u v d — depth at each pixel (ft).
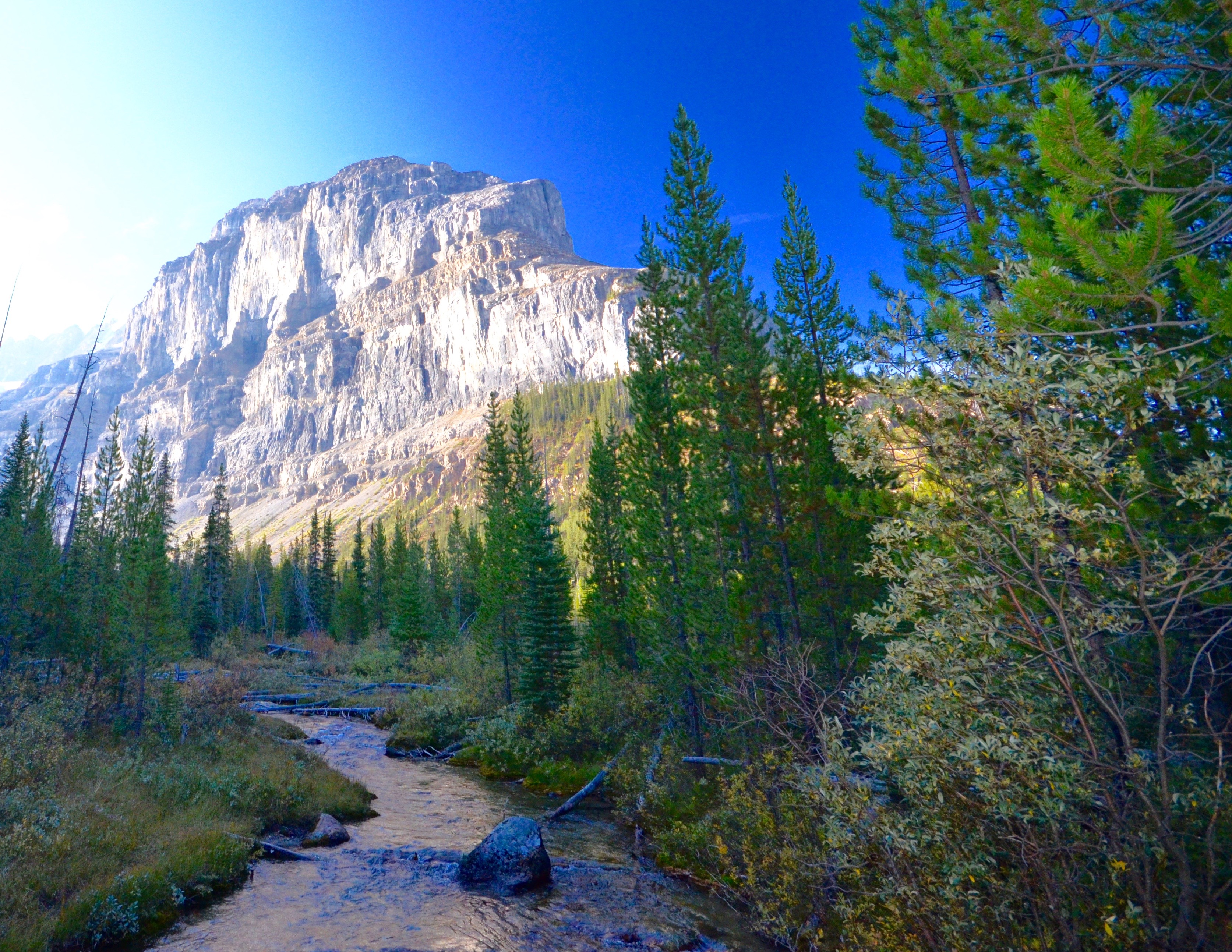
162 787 43.93
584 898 34.71
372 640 193.26
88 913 27.09
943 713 17.61
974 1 22.03
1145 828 15.12
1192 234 15.66
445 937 29.48
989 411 15.89
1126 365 20.18
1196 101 19.02
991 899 17.48
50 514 112.27
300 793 49.29
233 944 27.81
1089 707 18.04
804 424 50.03
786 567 48.52
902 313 19.20
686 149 63.62
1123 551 15.75
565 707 76.02
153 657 65.82
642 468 66.23
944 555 19.06
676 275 63.21
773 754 32.12
